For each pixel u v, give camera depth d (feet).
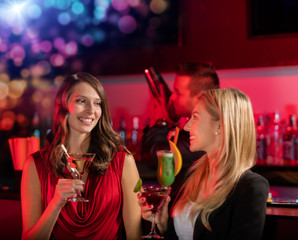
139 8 12.30
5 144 13.61
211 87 11.61
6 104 14.02
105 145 7.51
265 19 11.19
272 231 6.97
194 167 6.93
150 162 11.12
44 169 7.30
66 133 7.45
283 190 10.14
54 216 6.34
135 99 13.08
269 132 11.59
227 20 11.49
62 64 13.07
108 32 12.61
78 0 12.90
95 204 7.12
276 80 11.78
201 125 6.03
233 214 5.58
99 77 12.88
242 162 5.77
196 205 5.91
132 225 7.32
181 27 11.86
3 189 9.68
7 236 8.77
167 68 12.00
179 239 6.20
